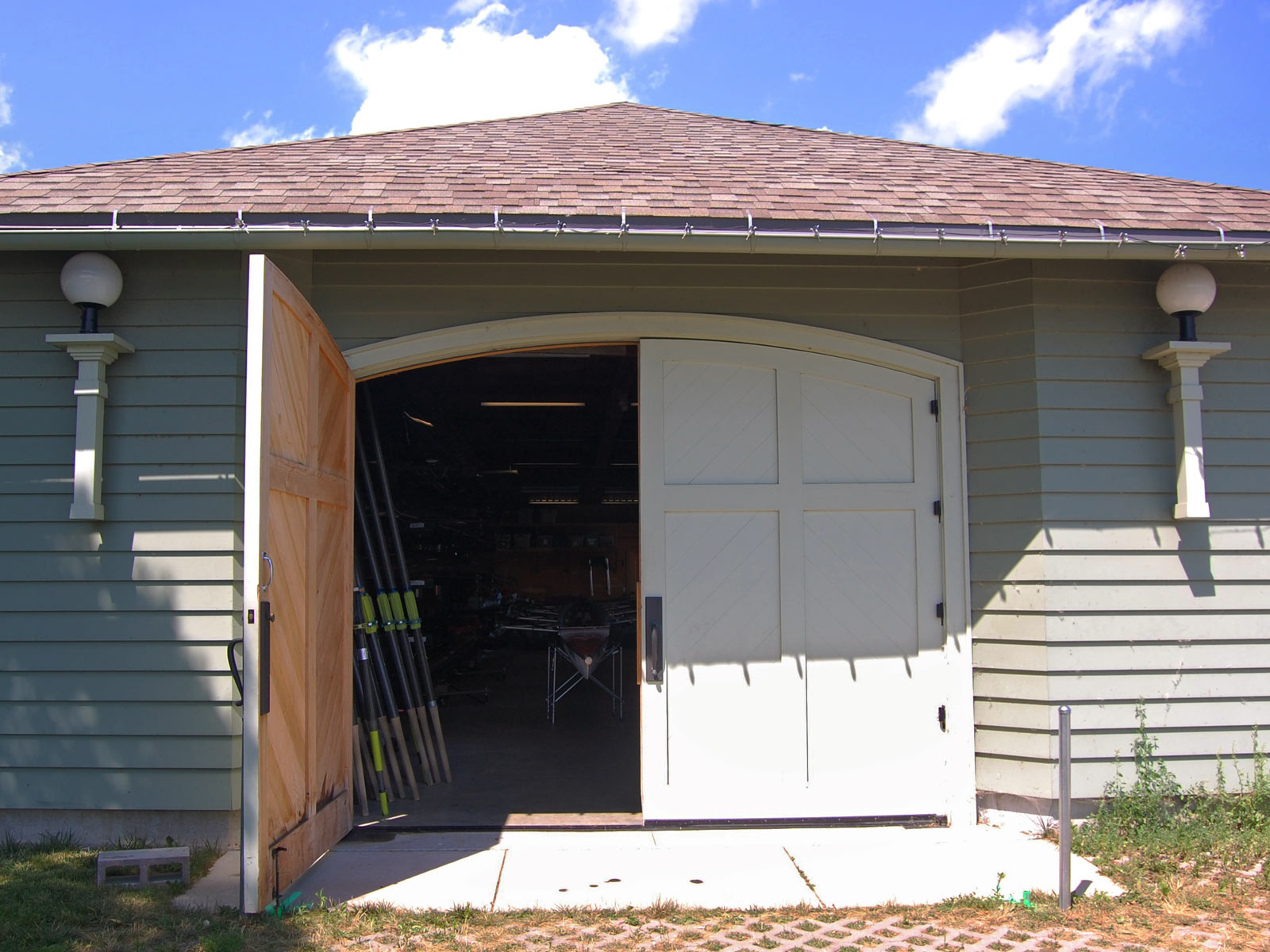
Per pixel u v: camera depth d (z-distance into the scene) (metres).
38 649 4.52
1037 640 4.77
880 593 5.00
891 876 4.12
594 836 4.74
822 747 4.91
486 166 5.26
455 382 8.24
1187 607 4.85
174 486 4.60
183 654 4.53
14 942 3.30
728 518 5.00
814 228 4.46
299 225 4.32
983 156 6.17
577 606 9.48
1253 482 4.97
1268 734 4.84
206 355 4.66
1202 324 5.01
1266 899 3.82
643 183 4.96
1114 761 4.77
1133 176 5.74
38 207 4.35
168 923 3.49
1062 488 4.83
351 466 4.97
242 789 3.51
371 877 4.10
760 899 3.86
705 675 4.91
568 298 5.02
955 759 4.89
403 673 5.87
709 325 5.03
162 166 5.14
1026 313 4.92
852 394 5.09
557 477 15.38
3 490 4.59
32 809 4.48
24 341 4.67
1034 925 3.59
